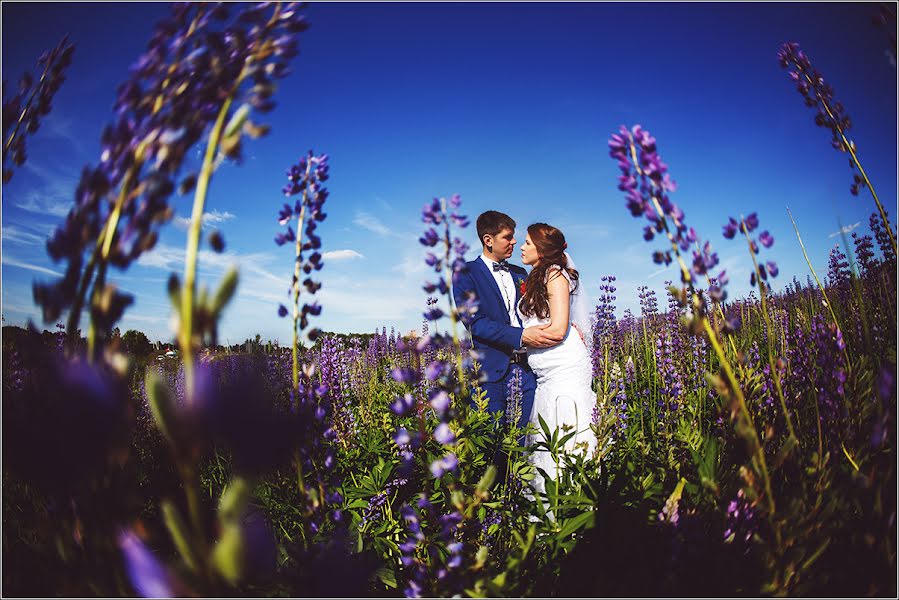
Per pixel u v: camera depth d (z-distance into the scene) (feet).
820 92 6.52
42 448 2.32
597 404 9.02
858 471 5.11
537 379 11.51
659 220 3.81
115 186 2.54
